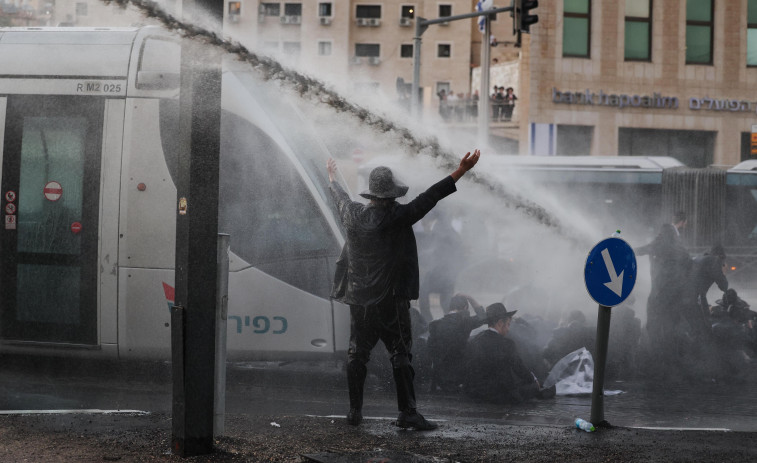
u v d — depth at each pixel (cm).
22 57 901
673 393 954
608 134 3266
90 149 874
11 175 887
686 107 3306
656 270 1078
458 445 596
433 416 763
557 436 637
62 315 875
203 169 534
